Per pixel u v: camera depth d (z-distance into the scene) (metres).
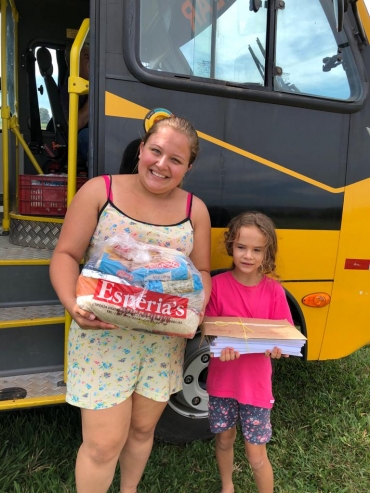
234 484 2.27
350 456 2.51
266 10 2.20
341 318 2.54
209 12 2.13
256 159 2.21
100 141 1.96
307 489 2.26
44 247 2.91
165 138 1.56
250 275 1.96
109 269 1.46
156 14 2.03
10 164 4.06
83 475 1.71
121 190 1.67
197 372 2.42
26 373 2.26
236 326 1.81
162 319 1.47
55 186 3.03
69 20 4.10
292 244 2.32
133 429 1.85
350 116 2.36
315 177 2.32
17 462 2.24
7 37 3.68
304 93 2.27
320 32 2.31
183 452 2.47
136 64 1.97
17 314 2.33
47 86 4.11
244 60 2.21
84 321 1.49
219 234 2.20
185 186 2.12
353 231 2.44
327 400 3.08
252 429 1.95
